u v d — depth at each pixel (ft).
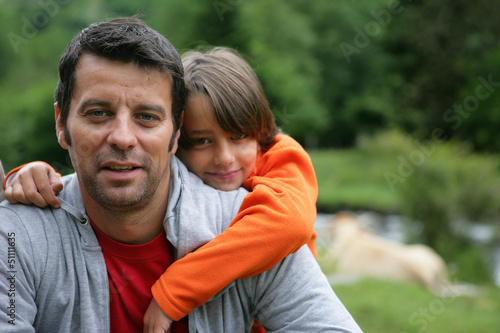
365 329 14.78
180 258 4.56
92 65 4.17
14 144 39.17
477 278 24.94
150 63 4.25
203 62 5.75
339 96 100.07
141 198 4.27
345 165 67.72
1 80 66.64
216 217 4.69
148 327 4.38
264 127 5.82
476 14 71.92
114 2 73.77
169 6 68.39
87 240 4.46
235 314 4.61
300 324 4.44
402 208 29.55
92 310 4.36
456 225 27.84
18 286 4.17
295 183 4.96
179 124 4.71
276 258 4.41
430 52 74.79
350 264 20.80
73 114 4.25
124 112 4.18
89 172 4.21
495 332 15.25
